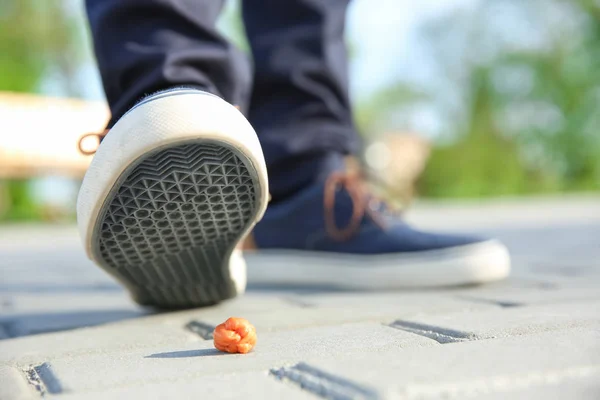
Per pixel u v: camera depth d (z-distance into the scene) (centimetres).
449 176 977
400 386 40
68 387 45
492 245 83
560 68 952
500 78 985
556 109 966
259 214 60
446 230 223
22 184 568
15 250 225
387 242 83
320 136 85
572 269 99
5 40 721
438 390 40
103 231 58
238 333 51
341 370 43
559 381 41
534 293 74
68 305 81
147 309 73
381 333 55
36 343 57
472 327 54
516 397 40
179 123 53
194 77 62
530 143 977
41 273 130
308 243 87
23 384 46
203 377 45
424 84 1069
